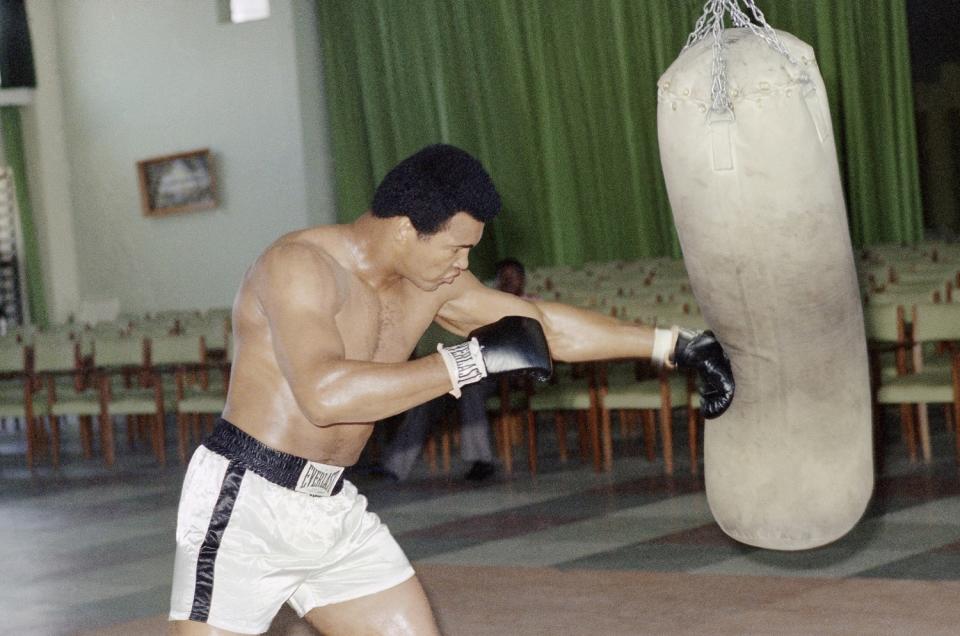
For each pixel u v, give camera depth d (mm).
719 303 2078
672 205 2055
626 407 6641
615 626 3857
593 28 12562
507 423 6922
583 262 12891
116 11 14062
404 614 2146
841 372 2135
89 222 14617
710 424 2289
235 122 13430
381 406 1838
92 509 6734
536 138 12961
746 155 1925
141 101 14031
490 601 4254
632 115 12438
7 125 14445
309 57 13227
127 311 14438
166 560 5340
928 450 6254
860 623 3699
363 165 13477
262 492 2035
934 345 7582
